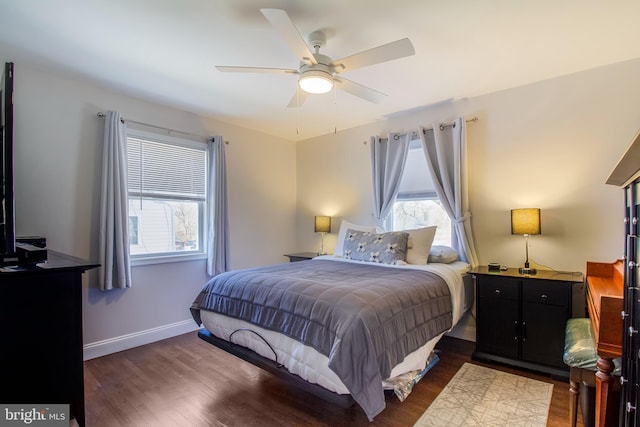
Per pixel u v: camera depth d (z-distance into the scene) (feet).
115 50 7.88
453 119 11.38
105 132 9.86
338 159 14.87
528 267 9.39
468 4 6.15
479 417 6.53
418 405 6.98
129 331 10.47
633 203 4.23
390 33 7.14
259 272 8.63
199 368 8.91
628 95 8.51
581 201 9.12
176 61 8.42
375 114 12.57
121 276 9.89
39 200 8.92
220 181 12.65
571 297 7.99
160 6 6.21
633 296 3.97
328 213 15.26
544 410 6.74
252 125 14.02
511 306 8.80
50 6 6.19
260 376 8.43
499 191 10.46
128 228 10.21
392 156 12.73
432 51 7.94
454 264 10.34
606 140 8.78
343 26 6.87
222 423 6.43
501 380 8.05
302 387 6.07
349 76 9.34
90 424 6.38
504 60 8.43
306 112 12.39
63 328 4.89
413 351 6.58
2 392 4.46
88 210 9.76
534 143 9.84
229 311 7.79
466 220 10.80
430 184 12.09
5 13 6.39
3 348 4.45
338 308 5.98
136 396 7.43
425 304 7.44
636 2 6.08
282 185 15.92
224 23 6.77
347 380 5.29
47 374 4.75
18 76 8.61
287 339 6.48
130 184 10.77
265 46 7.68
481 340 9.25
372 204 13.69
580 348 5.77
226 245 12.74
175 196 11.89
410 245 10.53
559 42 7.55
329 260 11.43
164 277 11.43
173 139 11.80
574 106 9.22
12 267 4.76
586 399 5.55
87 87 9.80
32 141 8.83
